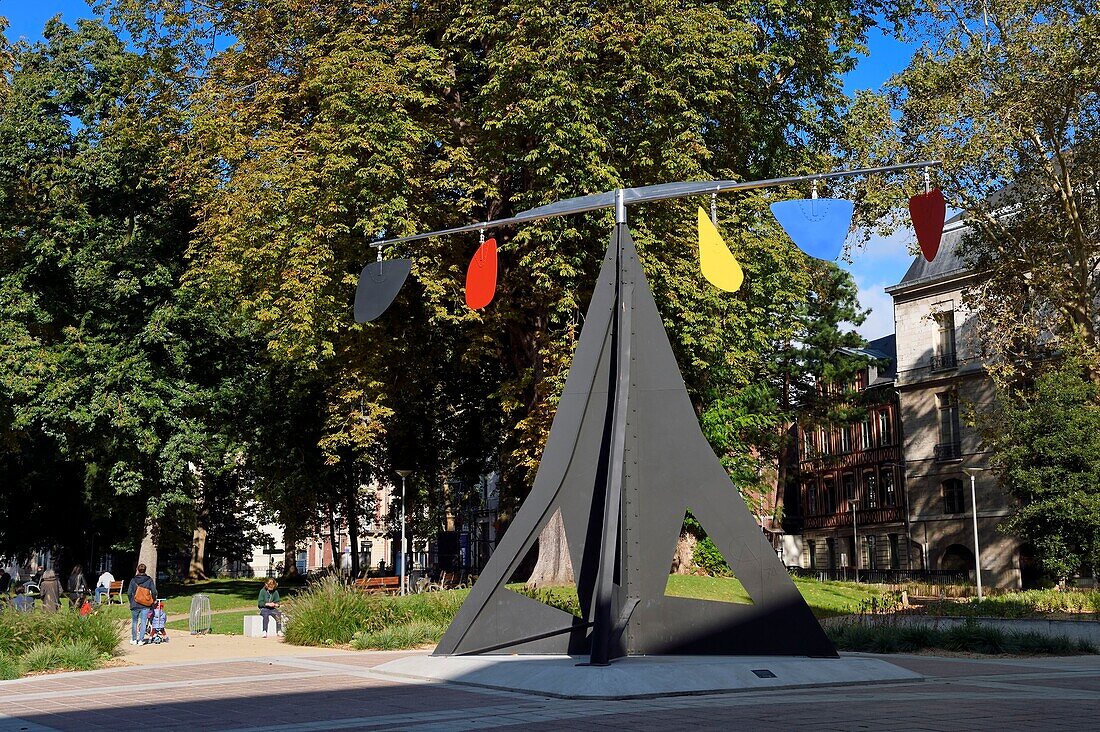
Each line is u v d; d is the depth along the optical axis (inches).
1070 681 522.9
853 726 347.6
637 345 562.9
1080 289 1259.2
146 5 1147.9
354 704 431.2
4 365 1282.0
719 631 529.7
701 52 978.7
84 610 800.3
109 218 1358.3
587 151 953.5
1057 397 1128.8
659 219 986.1
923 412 2122.3
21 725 381.4
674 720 367.2
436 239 1004.6
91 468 1594.5
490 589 559.8
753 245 1027.3
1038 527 1120.8
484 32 1004.6
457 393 1518.2
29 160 1346.0
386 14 1039.0
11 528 1904.5
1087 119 1196.5
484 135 1021.2
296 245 954.1
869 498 2490.2
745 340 1110.4
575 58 938.7
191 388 1384.1
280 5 1047.0
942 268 2095.2
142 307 1375.5
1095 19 1114.7
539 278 986.1
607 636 487.2
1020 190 1273.4
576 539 553.9
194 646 816.9
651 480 549.3
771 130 1110.4
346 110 941.2
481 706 417.7
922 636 752.3
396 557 2234.3
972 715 378.3
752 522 532.4
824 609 1113.4
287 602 904.9
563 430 566.6
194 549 2304.4
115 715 409.1
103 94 1379.2
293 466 1656.0
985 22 1200.2
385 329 1098.7
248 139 1018.7
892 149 1165.7
